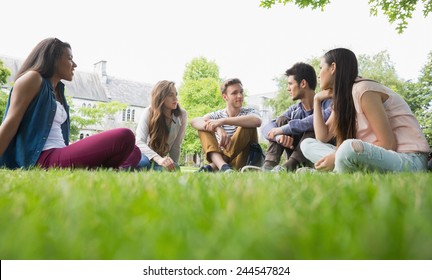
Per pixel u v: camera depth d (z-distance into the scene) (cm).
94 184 159
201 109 3316
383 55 2908
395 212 79
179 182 176
